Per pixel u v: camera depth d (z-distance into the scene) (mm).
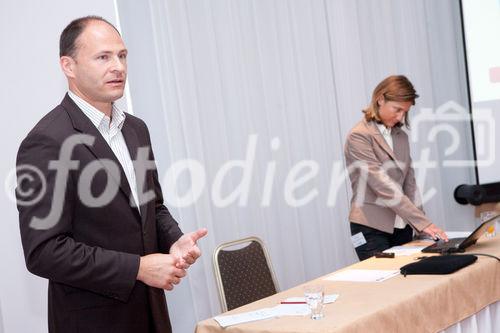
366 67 4801
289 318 2139
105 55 2113
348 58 4664
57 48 3260
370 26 4848
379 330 2084
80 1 3320
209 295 3830
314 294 2098
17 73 3184
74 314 2049
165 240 2338
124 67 2170
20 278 3178
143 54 3705
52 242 1938
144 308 2154
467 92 4961
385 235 3441
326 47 4574
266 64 4258
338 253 4555
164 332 2213
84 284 1959
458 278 2457
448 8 5145
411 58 5012
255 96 4191
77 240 2061
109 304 2064
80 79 2125
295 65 4398
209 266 3836
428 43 5137
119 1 3637
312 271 4441
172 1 3803
